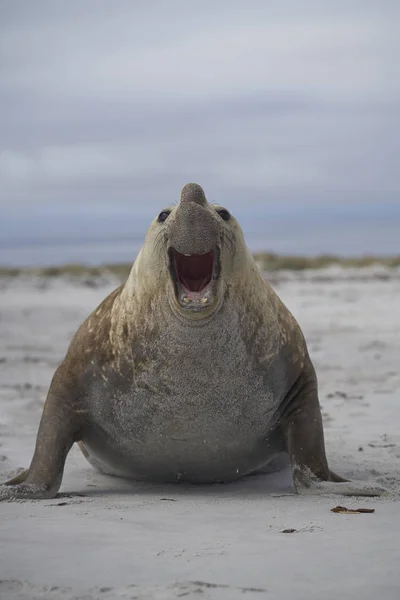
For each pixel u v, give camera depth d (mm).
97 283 38125
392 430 9336
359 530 5129
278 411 6969
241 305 6516
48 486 6570
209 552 4680
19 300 28891
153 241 6438
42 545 4859
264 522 5410
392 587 4074
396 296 29750
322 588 4070
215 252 6164
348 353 15953
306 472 6703
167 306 6340
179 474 7113
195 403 6547
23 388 12609
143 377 6570
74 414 6918
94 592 4055
